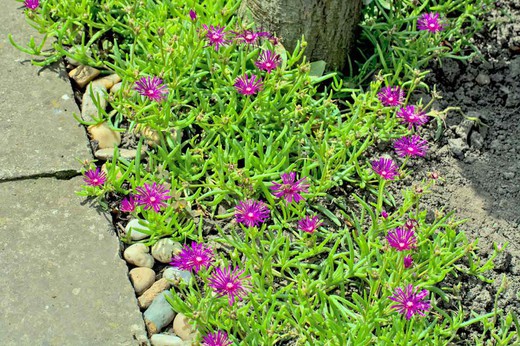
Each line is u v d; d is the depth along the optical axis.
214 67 1.34
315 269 1.22
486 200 1.30
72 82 1.36
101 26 1.36
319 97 1.38
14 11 1.42
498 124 1.38
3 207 1.24
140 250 1.22
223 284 1.14
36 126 1.31
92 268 1.20
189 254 1.17
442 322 1.20
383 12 1.41
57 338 1.15
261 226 1.25
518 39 1.46
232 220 1.25
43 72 1.36
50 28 1.36
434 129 1.36
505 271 1.24
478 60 1.44
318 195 1.27
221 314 1.17
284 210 1.23
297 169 1.29
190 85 1.33
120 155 1.30
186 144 1.31
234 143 1.27
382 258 1.20
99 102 1.30
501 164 1.34
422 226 1.23
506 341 1.14
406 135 1.33
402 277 1.18
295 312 1.16
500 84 1.42
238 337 1.18
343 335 1.15
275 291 1.21
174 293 1.16
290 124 1.32
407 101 1.39
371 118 1.30
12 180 1.26
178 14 1.35
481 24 1.43
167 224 1.24
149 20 1.37
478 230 1.27
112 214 1.25
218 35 1.28
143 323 1.17
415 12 1.42
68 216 1.24
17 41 1.38
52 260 1.20
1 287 1.17
